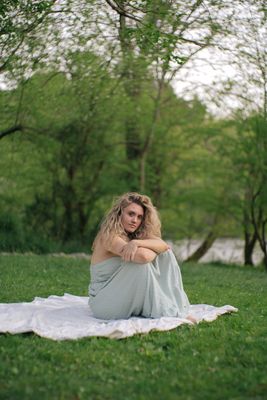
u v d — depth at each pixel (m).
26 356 4.54
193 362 4.51
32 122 14.38
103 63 12.96
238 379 4.13
